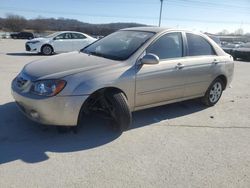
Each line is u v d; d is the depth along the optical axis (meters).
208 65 5.50
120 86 4.18
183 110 5.66
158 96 4.79
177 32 5.14
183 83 5.10
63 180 3.12
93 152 3.77
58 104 3.78
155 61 4.30
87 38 16.52
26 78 4.05
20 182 3.05
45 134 4.20
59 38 15.72
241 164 3.69
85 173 3.28
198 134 4.55
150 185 3.12
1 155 3.57
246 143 4.32
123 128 4.32
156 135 4.41
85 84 3.88
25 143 3.91
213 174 3.41
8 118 4.69
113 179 3.19
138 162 3.58
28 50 15.30
